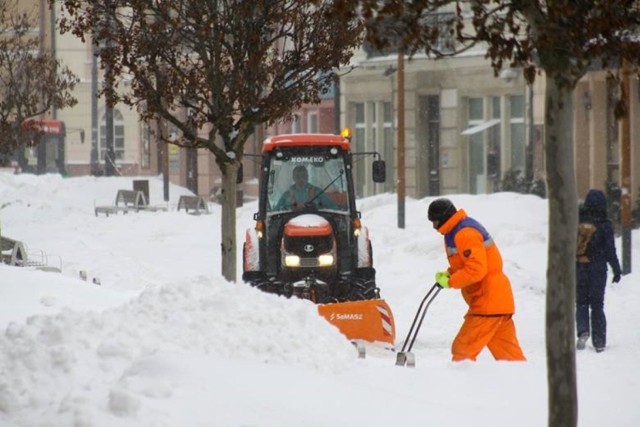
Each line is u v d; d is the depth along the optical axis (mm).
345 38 37750
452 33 17688
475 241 27344
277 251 40219
